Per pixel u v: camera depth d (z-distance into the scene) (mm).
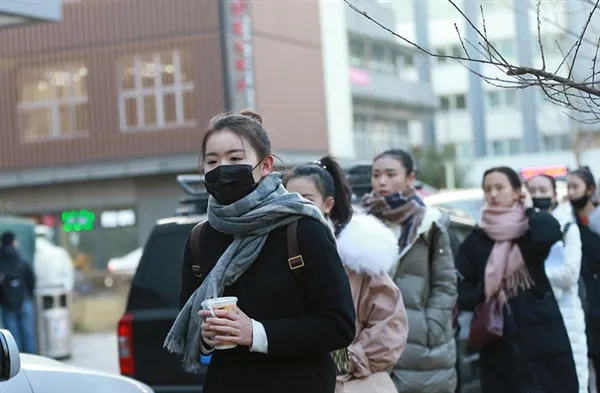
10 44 40375
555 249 8352
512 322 7883
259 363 4383
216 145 4418
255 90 36969
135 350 9547
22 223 18734
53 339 19141
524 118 50844
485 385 8047
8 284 17344
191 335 4449
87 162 39906
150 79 38312
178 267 9547
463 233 10688
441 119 52531
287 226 4406
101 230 41281
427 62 50188
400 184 7359
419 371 7004
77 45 39469
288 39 38969
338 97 42562
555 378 7867
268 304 4359
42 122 40469
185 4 37438
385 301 5809
